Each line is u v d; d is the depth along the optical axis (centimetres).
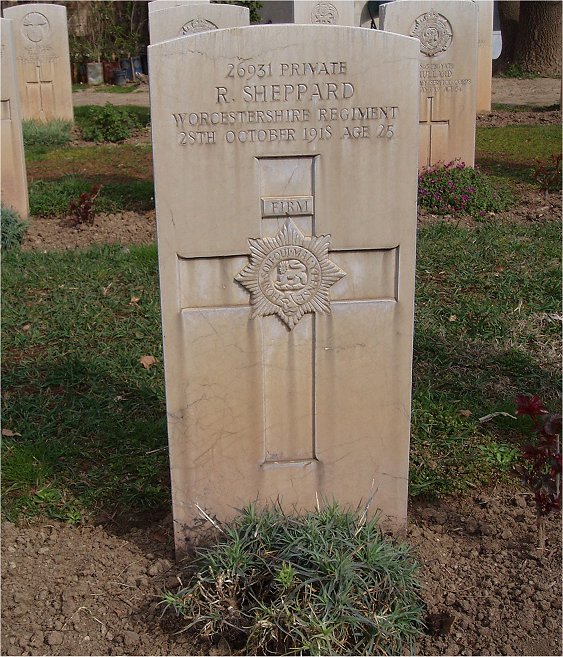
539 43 752
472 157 354
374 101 116
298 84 115
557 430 125
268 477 129
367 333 125
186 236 117
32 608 121
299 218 120
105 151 457
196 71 112
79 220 307
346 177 118
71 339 206
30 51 516
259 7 690
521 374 188
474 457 157
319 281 122
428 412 170
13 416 171
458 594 122
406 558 123
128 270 249
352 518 122
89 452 161
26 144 471
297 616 107
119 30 814
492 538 135
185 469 126
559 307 220
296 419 127
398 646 110
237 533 118
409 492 147
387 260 123
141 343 204
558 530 136
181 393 123
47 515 144
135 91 741
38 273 249
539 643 112
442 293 230
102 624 118
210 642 114
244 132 115
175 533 128
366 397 127
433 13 338
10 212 287
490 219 304
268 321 123
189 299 121
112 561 131
